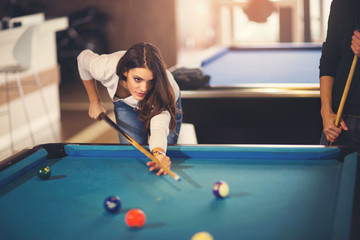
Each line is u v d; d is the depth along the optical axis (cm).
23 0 830
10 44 490
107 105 616
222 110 307
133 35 847
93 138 480
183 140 372
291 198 158
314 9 934
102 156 208
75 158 207
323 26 937
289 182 173
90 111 255
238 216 145
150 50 204
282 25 814
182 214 147
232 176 180
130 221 137
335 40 235
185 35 1222
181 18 1207
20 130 498
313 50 541
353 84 227
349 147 196
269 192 164
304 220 141
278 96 300
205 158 203
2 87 474
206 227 138
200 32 1223
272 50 552
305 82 350
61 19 571
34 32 469
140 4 836
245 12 278
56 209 154
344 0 229
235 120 308
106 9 844
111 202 148
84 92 716
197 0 1200
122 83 228
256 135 357
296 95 298
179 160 201
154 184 174
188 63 412
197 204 155
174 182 176
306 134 353
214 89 311
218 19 888
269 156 198
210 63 461
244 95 302
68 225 142
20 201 162
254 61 467
